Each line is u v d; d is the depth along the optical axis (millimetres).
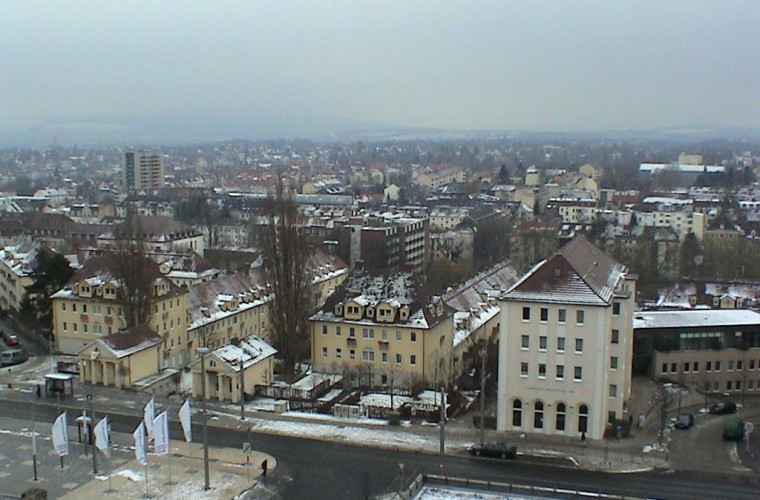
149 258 149000
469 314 157250
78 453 100562
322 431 109125
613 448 103062
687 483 91875
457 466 96375
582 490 88750
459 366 146375
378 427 110938
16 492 88250
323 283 189000
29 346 155750
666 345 137125
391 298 136250
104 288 145500
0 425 110312
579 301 104938
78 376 133125
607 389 108875
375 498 86875
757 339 137625
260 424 111750
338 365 136875
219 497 87312
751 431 112375
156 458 98750
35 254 182875
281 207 139750
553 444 104375
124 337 130375
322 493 88500
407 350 132125
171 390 130375
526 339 108000
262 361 128875
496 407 121500
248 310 164875
